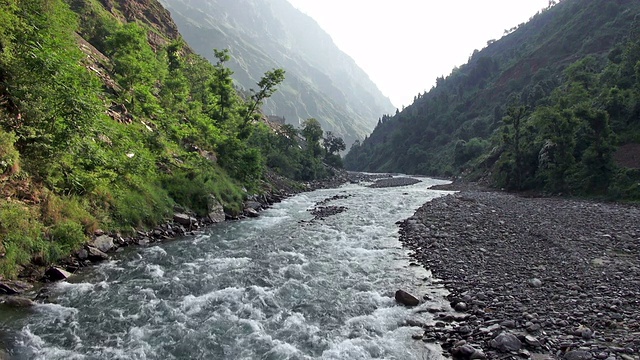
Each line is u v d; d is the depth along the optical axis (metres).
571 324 10.03
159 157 28.84
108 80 35.88
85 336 10.07
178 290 13.50
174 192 26.02
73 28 28.52
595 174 41.25
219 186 31.06
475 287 13.59
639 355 8.13
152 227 21.66
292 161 72.44
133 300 12.48
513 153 57.81
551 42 145.62
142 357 9.18
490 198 41.34
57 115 18.06
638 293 12.05
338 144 126.81
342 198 43.97
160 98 42.16
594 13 136.25
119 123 28.56
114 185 20.97
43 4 23.48
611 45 112.69
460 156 105.00
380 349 9.55
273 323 11.15
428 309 12.01
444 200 38.19
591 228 23.17
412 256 18.33
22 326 10.34
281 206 36.97
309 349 9.66
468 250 18.81
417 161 144.38
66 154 18.39
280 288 13.86
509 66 160.00
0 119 15.75
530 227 23.81
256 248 19.61
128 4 77.81
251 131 52.16
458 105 166.12
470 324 10.59
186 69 58.72
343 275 15.53
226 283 14.32
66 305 11.88
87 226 17.23
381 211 32.84
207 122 43.69
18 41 18.28
